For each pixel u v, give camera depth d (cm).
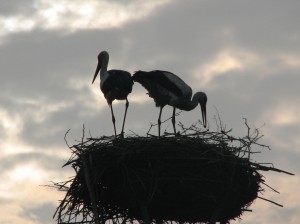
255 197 1636
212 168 1575
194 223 1702
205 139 1616
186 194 1584
